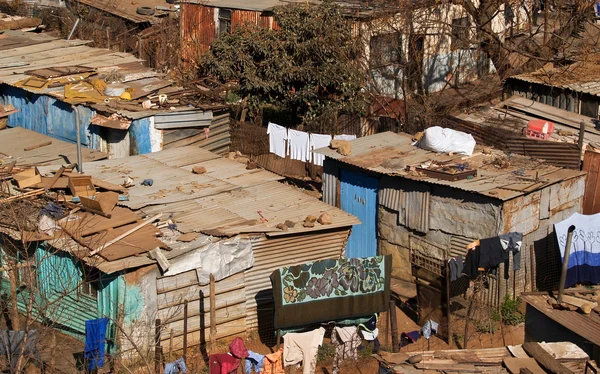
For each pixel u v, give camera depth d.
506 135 19.25
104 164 17.50
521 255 15.66
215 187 16.42
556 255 16.16
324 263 13.36
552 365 10.30
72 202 14.89
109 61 23.70
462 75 26.92
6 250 14.34
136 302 13.30
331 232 15.21
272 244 14.61
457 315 15.19
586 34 27.27
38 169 16.20
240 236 14.22
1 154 18.30
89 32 29.81
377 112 24.73
